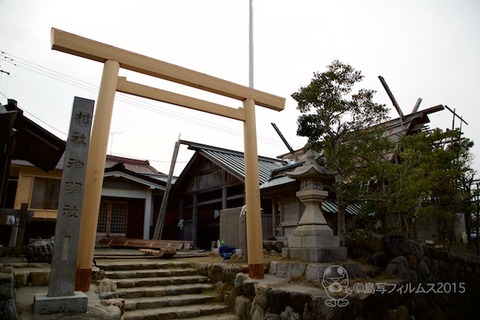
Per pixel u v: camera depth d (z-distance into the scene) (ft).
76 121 15.52
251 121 27.07
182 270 26.84
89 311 13.97
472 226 52.85
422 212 37.93
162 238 61.46
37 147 33.50
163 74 23.44
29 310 13.75
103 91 20.42
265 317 18.75
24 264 21.06
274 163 60.95
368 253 27.48
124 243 46.57
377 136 28.02
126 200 56.08
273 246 31.81
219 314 21.52
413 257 27.63
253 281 21.95
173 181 71.87
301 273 22.08
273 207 39.88
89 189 18.57
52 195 45.93
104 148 19.51
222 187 53.16
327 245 23.99
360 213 32.71
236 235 31.58
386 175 28.35
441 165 38.27
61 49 20.06
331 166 28.02
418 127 55.11
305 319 17.25
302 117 28.27
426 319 24.49
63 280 14.02
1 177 27.25
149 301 20.88
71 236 14.47
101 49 20.99
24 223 24.90
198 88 25.85
